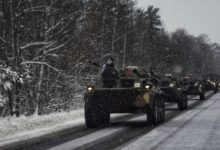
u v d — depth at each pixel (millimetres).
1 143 13203
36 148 12125
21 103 21781
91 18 27547
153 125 17828
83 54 25453
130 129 16531
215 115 22125
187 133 14859
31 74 22188
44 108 22938
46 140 13641
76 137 14297
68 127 17359
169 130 15844
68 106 25094
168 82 26359
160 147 11891
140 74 18453
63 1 23453
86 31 26094
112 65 18125
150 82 17922
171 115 22609
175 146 12055
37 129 16625
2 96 19109
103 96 17469
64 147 12188
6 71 18812
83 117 21594
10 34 20406
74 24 24703
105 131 15984
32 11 20734
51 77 22938
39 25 22297
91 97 17359
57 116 20719
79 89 26531
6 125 16578
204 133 14812
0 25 20297
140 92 17297
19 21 20578
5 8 20094
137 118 21641
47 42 20703
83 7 26562
